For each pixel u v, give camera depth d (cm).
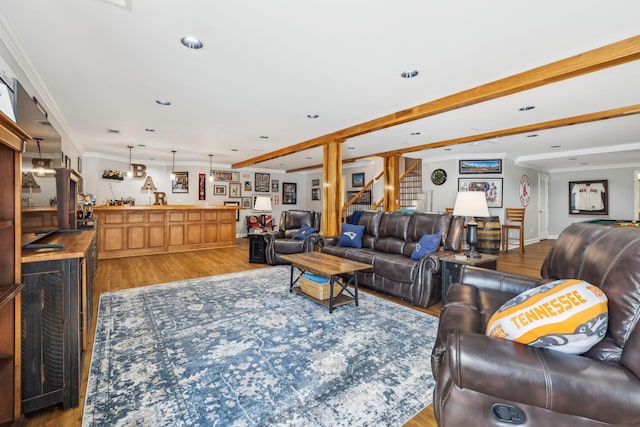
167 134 512
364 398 164
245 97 330
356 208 912
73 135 512
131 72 268
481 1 171
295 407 156
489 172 679
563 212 873
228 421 146
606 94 315
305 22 193
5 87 152
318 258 355
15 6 176
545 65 251
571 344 103
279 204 1035
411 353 214
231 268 486
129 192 783
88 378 181
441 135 504
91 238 240
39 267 149
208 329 251
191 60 245
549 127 421
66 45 221
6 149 132
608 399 89
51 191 244
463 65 252
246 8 179
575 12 180
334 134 491
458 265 296
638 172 754
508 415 109
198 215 666
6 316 130
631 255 109
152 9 180
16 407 131
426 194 744
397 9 179
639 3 171
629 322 100
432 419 150
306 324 263
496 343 105
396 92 314
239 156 759
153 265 503
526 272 469
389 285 347
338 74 271
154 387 172
